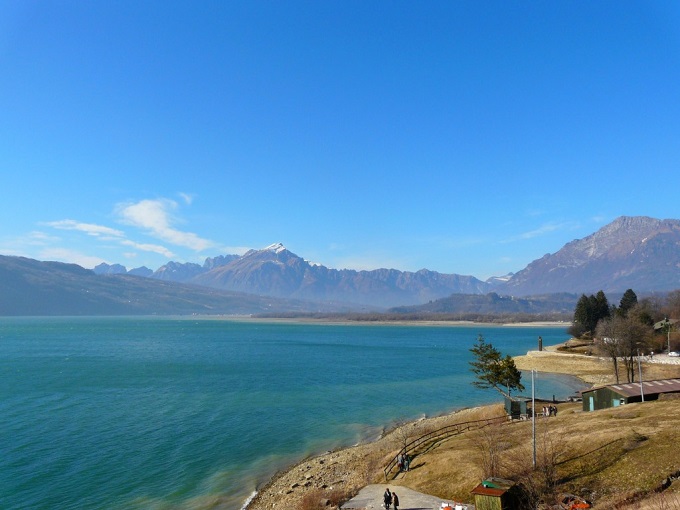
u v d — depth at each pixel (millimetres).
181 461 51625
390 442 56250
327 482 44406
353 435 62000
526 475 32688
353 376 111938
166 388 94250
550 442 40281
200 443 57875
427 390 93125
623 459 34781
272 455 53969
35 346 190250
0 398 83312
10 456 52219
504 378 60406
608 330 95000
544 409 59531
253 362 140000
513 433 46969
